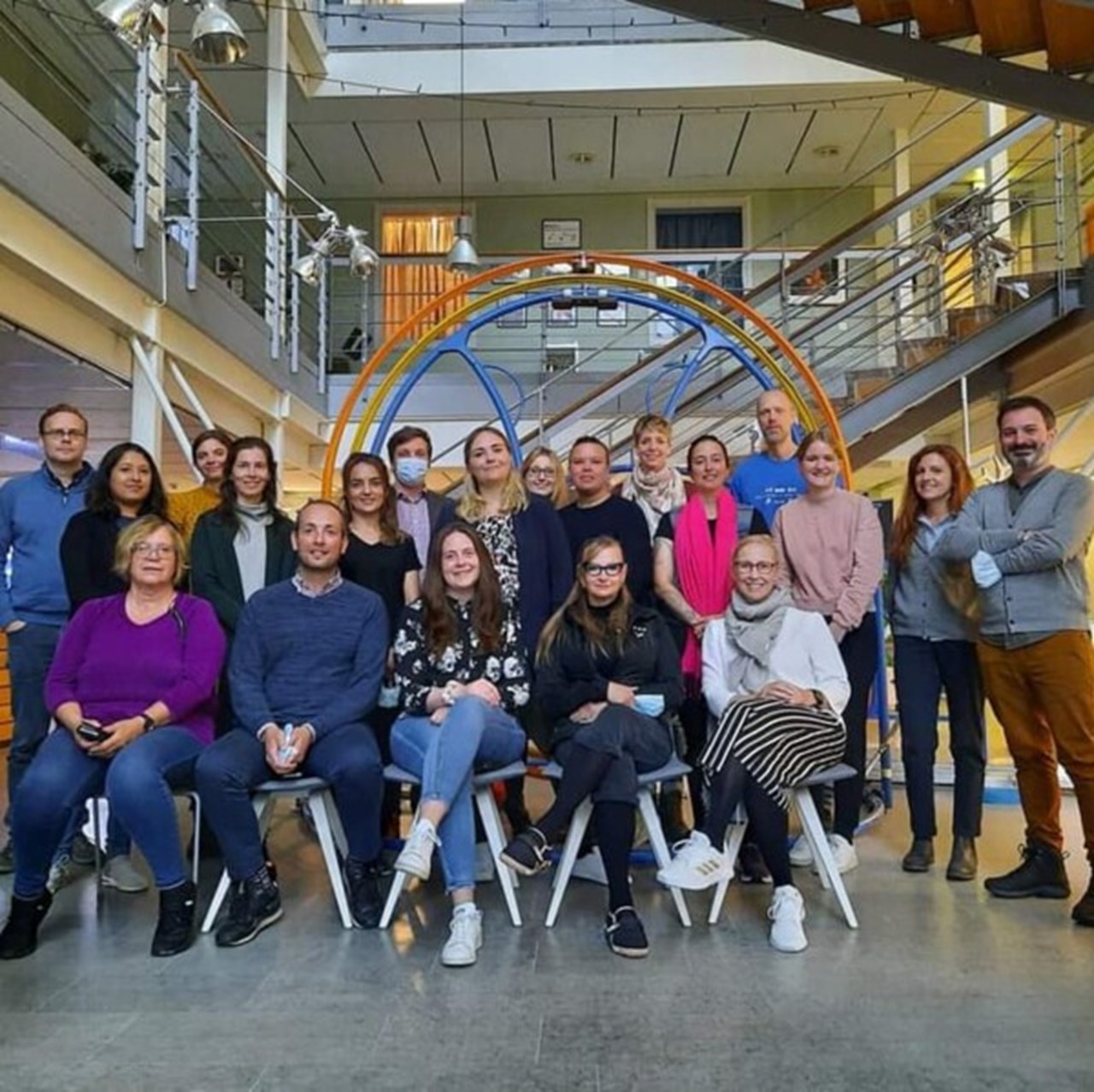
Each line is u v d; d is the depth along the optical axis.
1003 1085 1.69
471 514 2.99
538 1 7.53
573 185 9.16
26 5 5.16
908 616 2.99
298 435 7.01
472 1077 1.74
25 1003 2.07
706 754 2.54
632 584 3.06
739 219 9.23
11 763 3.10
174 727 2.54
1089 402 4.97
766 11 3.30
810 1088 1.69
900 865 3.03
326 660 2.66
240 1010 2.03
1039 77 3.21
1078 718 2.55
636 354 8.42
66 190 3.61
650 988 2.13
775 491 3.47
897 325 6.36
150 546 2.60
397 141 8.30
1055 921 2.51
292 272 6.43
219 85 7.40
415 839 2.32
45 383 4.63
